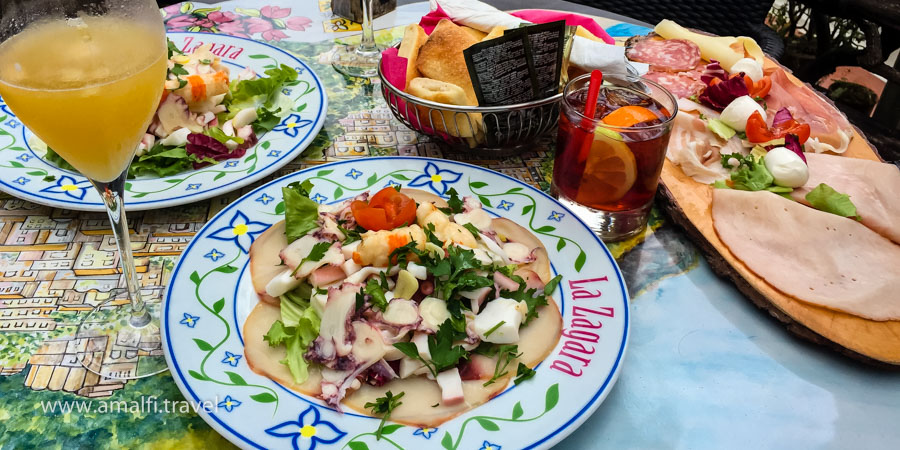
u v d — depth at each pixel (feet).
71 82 1.90
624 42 5.00
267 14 5.28
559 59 3.40
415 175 3.35
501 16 4.13
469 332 2.39
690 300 2.90
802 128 3.86
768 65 4.89
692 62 4.67
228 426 2.06
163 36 2.19
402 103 3.50
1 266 2.81
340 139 3.88
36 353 2.44
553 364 2.36
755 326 2.80
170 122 3.52
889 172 3.52
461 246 2.64
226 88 3.82
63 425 2.19
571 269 2.79
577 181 3.12
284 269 2.72
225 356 2.34
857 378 2.59
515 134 3.50
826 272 2.93
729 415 2.40
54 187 3.08
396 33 5.09
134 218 3.16
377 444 2.06
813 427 2.37
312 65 4.64
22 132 3.48
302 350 2.35
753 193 3.22
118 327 2.56
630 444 2.28
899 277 2.91
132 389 2.34
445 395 2.20
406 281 2.45
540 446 2.05
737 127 3.91
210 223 2.91
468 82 3.66
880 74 6.77
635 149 2.91
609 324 2.52
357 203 2.87
